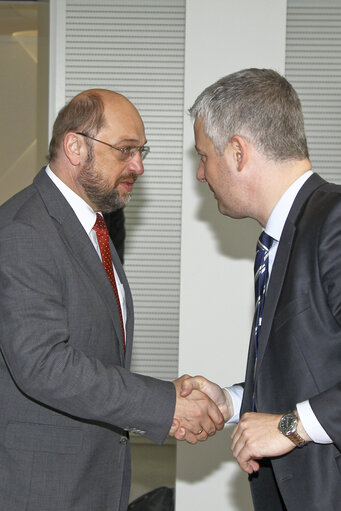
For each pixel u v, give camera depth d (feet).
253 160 6.45
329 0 12.52
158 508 12.46
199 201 12.25
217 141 6.57
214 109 6.56
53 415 6.84
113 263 8.18
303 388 5.95
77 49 12.78
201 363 12.35
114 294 7.32
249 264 12.26
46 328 6.52
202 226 12.27
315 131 12.72
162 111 12.80
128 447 7.57
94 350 6.99
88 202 7.37
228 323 12.30
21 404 6.84
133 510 12.43
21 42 24.77
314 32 12.58
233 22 12.00
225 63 12.06
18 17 21.98
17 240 6.62
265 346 6.25
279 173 6.45
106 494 7.16
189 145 12.21
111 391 6.63
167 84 12.76
